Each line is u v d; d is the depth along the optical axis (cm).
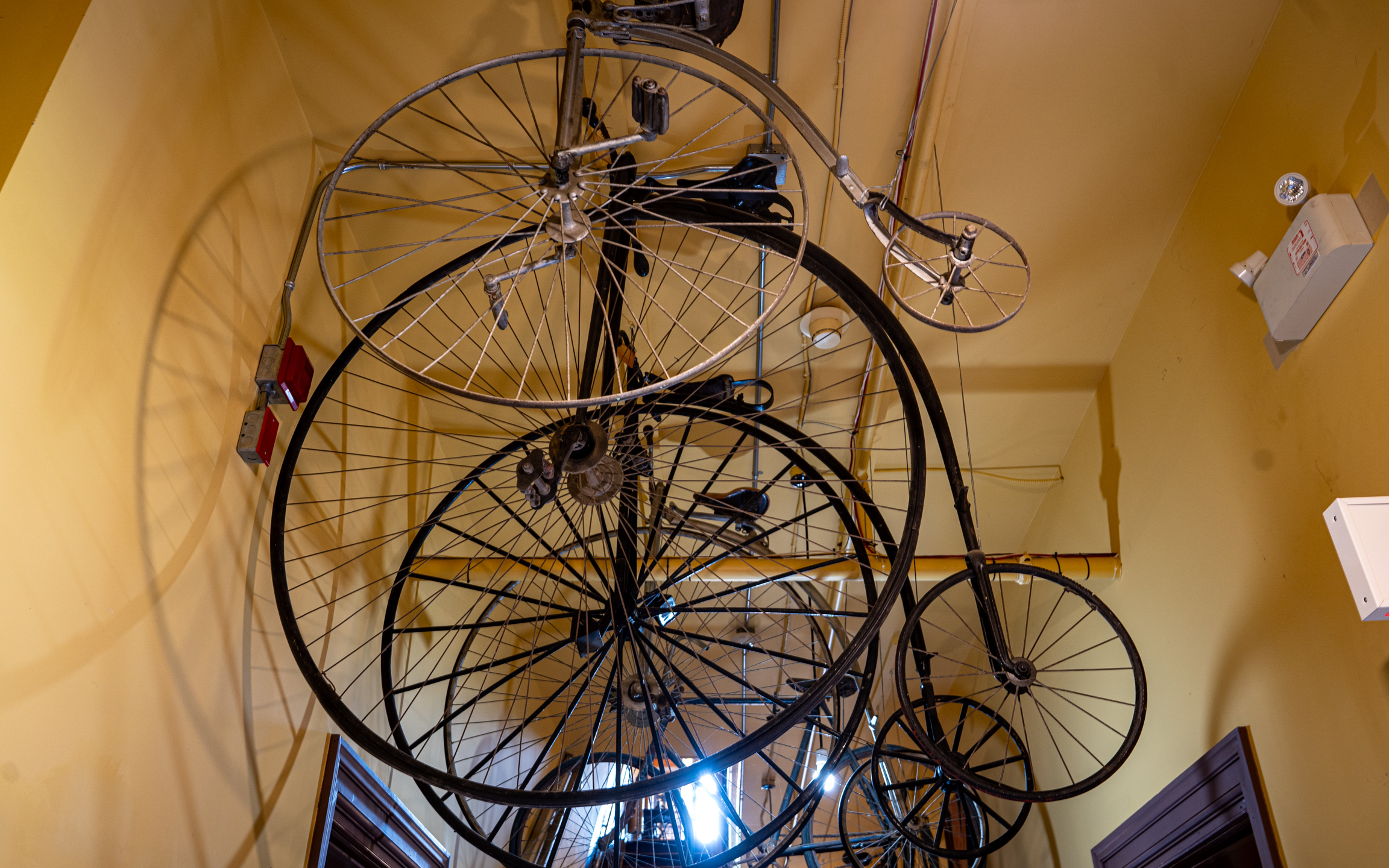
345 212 429
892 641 664
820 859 656
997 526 582
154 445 288
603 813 583
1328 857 320
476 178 412
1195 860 400
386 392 473
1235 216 385
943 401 515
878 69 371
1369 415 306
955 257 295
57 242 250
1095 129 394
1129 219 429
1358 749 307
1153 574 442
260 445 340
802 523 574
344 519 420
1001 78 376
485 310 459
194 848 291
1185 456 418
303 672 322
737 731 368
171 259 302
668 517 439
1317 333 334
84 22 262
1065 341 484
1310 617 333
